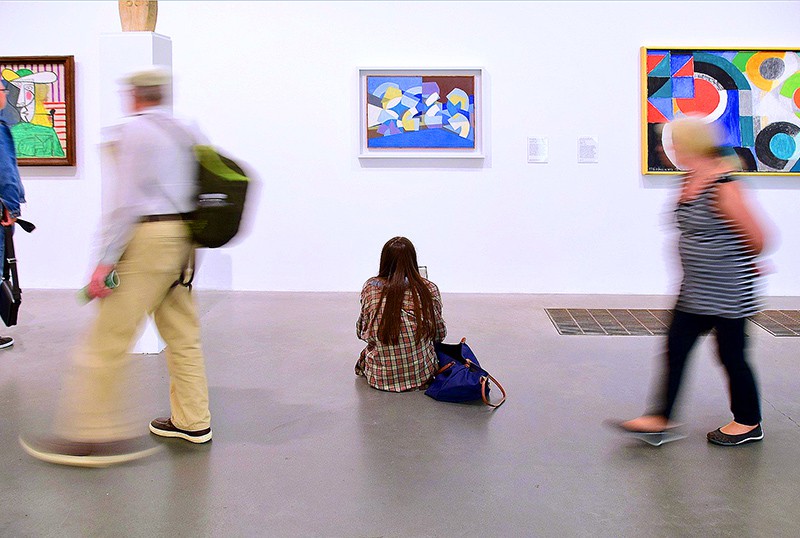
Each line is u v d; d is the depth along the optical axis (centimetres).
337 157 659
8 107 648
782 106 635
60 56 646
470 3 644
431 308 395
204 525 257
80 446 305
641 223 657
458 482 290
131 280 289
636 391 399
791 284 657
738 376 321
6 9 649
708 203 301
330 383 411
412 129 651
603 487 286
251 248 668
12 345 482
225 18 650
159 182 286
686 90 638
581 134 650
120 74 438
